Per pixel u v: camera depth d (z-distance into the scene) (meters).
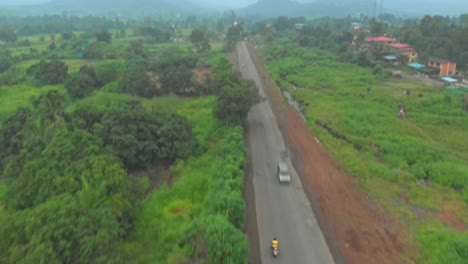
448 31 97.94
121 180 24.36
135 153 32.03
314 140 39.97
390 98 53.91
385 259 21.30
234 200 23.88
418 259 21.11
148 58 96.81
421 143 36.72
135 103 42.59
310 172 32.34
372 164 32.69
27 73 76.25
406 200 27.48
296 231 24.00
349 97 56.16
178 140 34.12
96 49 96.75
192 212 25.31
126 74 63.84
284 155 36.16
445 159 33.78
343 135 40.47
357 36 114.81
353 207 26.70
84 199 19.98
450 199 27.50
